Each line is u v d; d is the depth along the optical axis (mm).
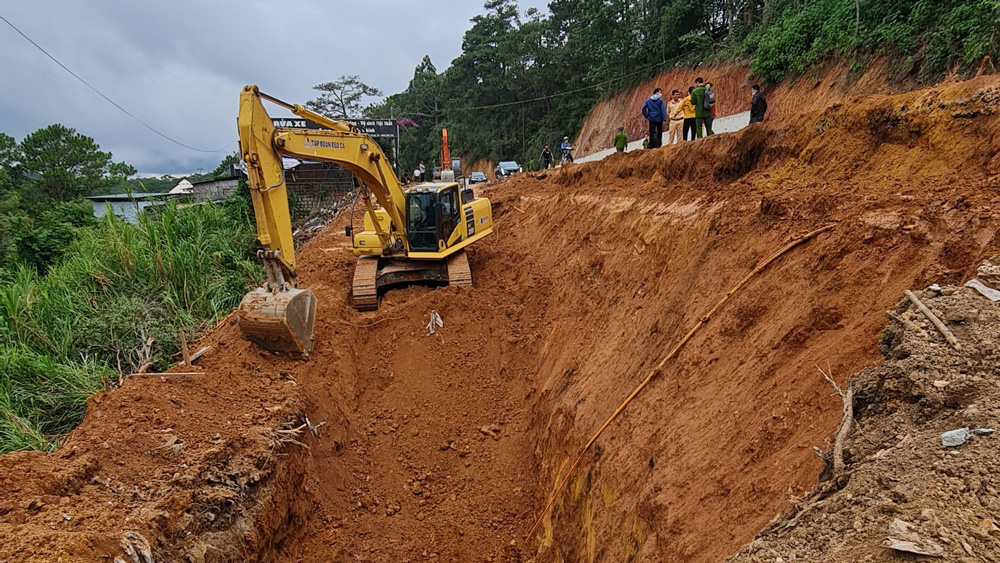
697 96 12469
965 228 4109
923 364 3193
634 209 10422
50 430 8047
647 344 6852
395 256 12617
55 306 10703
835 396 3723
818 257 5000
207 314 12406
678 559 4020
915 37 13148
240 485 6094
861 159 6379
